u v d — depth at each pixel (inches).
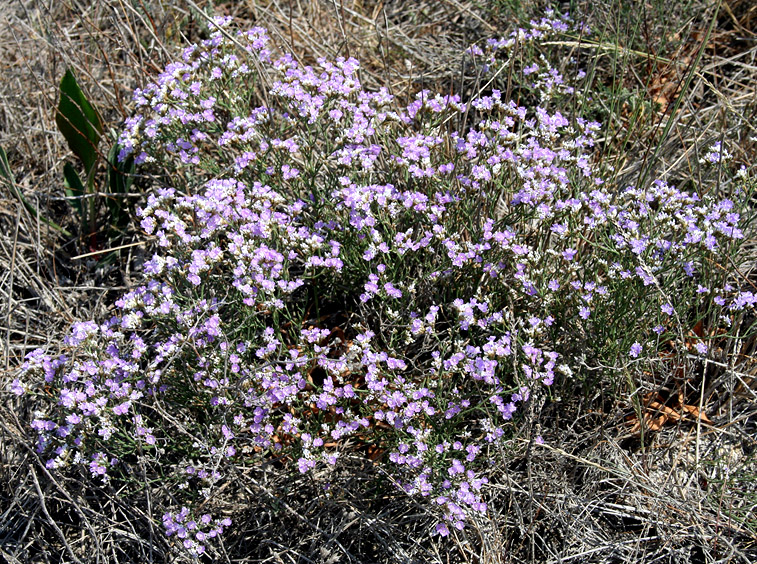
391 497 32.3
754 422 34.5
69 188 40.1
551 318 32.4
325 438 33.2
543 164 34.6
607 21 41.9
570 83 43.3
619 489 32.4
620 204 35.8
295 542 32.4
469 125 42.9
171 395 33.1
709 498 32.4
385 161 38.3
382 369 32.7
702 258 34.6
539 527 32.4
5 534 33.2
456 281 35.2
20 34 48.4
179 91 36.8
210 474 31.7
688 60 45.1
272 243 34.4
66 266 39.8
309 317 37.1
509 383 33.3
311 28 46.9
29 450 31.8
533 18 45.3
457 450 32.3
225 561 31.8
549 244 35.9
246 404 31.0
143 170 41.0
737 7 46.3
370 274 33.3
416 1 50.1
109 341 33.6
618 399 33.7
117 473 33.6
